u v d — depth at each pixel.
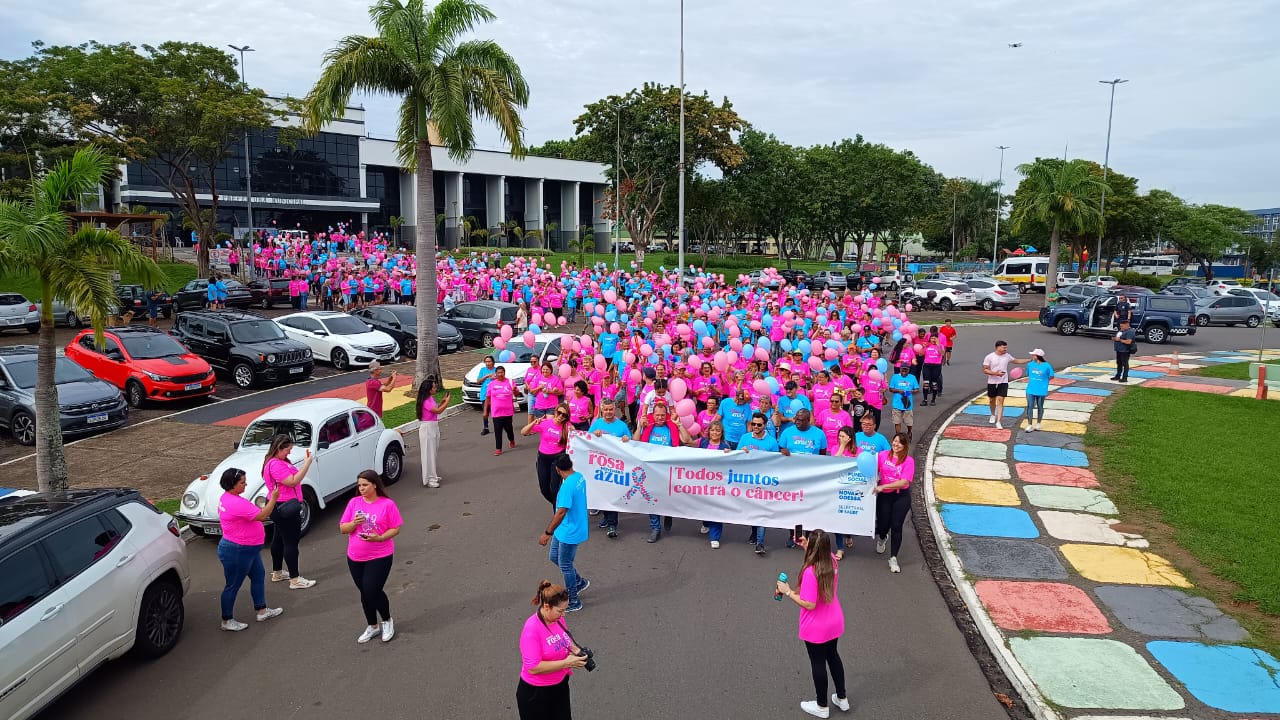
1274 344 29.06
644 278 40.03
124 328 19.31
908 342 18.58
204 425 16.27
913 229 97.00
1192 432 14.95
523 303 28.66
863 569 9.34
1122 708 6.24
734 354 14.59
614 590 8.66
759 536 9.80
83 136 33.81
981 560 9.30
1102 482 12.24
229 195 58.97
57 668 6.09
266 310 36.06
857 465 9.54
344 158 66.44
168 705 6.52
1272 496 11.16
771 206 60.41
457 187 73.50
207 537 10.38
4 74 33.28
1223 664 6.89
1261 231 80.56
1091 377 21.84
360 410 12.02
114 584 6.75
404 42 17.89
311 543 10.22
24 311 27.20
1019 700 6.52
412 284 34.47
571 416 12.32
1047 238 66.38
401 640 7.55
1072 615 7.86
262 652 7.38
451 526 10.65
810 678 6.84
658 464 10.11
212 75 38.62
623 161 49.91
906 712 6.32
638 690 6.61
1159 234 73.31
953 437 15.35
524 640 5.27
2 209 9.63
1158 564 9.10
